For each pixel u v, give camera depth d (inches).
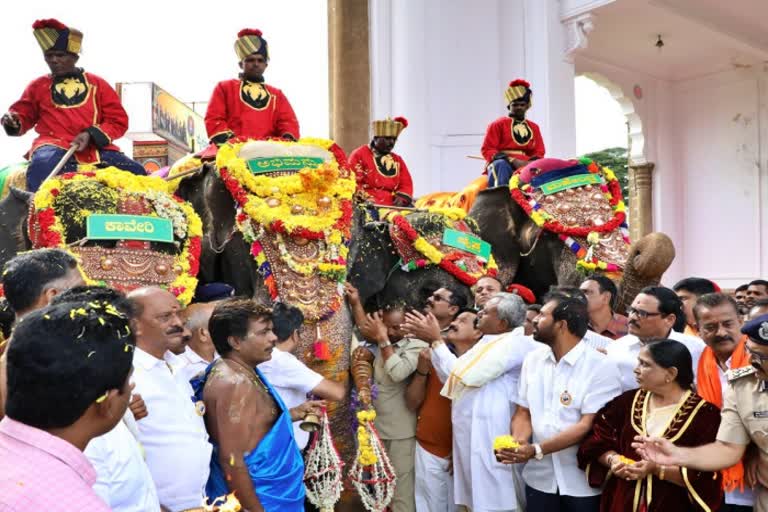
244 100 286.0
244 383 148.8
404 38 543.5
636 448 156.5
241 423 146.3
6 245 219.0
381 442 207.2
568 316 183.3
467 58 565.6
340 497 209.2
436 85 564.7
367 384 208.4
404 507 216.2
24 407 77.5
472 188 347.3
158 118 599.2
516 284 302.2
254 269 205.2
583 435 177.8
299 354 197.6
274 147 215.8
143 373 135.9
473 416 198.4
